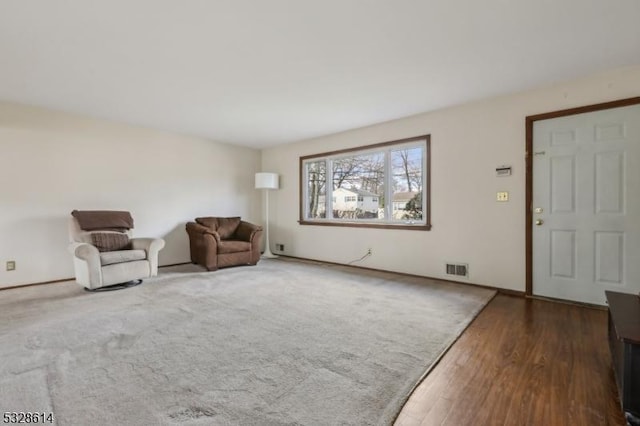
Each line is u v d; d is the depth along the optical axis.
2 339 2.12
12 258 3.57
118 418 1.33
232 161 5.84
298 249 5.68
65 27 2.12
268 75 2.91
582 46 2.40
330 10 1.96
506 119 3.39
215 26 2.12
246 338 2.16
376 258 4.55
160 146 4.86
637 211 2.71
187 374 1.69
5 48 2.38
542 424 1.33
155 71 2.81
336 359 1.87
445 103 3.66
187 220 5.19
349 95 3.41
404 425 1.32
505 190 3.40
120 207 4.43
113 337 2.16
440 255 3.90
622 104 2.76
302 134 5.14
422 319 2.54
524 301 3.09
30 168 3.69
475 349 2.03
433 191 3.95
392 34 2.23
